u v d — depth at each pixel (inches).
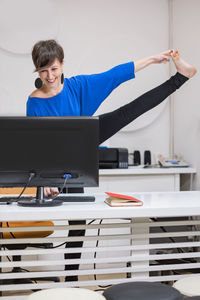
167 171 153.9
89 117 82.9
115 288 64.1
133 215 75.0
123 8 176.4
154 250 133.7
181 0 168.6
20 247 115.4
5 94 167.6
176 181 156.1
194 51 159.3
